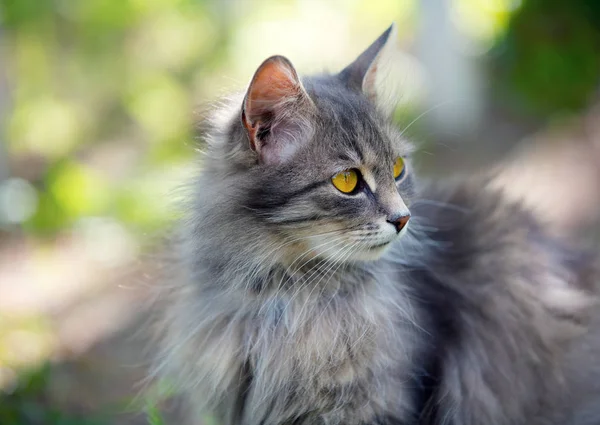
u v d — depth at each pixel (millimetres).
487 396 769
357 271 731
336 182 703
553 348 782
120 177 1411
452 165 1318
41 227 1302
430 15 1477
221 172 714
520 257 799
